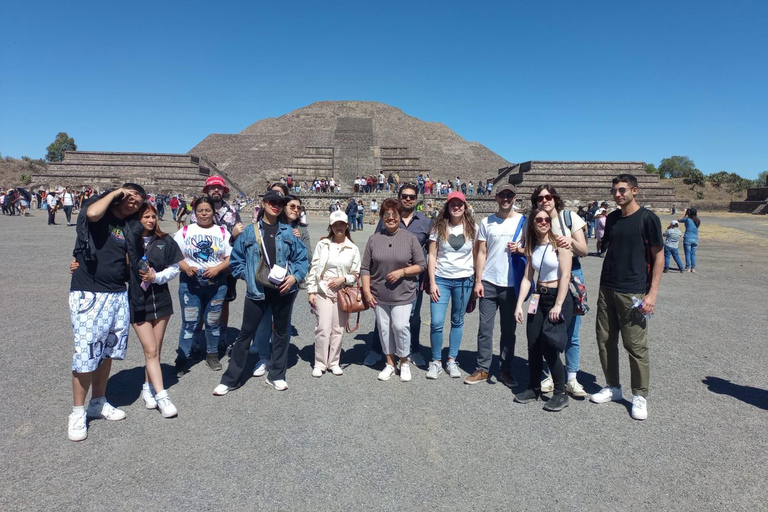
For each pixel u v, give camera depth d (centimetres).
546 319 502
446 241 588
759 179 6056
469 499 344
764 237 2580
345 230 596
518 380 593
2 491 341
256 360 665
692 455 410
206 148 7044
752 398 531
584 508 337
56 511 321
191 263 596
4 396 496
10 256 1459
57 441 413
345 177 5869
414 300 611
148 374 477
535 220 508
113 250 442
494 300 580
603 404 519
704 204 4909
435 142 7738
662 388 559
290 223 648
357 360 663
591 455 408
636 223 486
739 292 1170
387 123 8650
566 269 489
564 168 5269
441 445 421
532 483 365
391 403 513
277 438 428
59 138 8881
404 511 329
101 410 462
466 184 5791
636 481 370
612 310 515
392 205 567
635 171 5184
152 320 476
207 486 353
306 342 738
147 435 430
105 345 440
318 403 509
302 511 327
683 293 1155
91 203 427
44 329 738
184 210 740
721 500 348
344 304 569
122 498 337
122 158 5319
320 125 8238
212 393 533
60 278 1141
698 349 708
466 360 671
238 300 1023
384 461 393
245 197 4950
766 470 388
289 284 523
